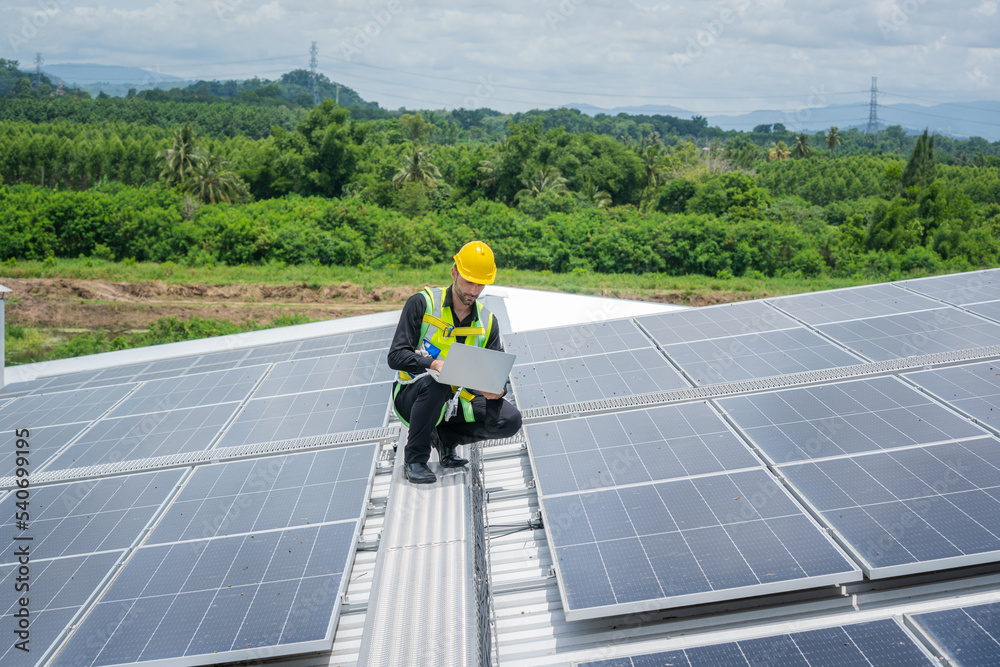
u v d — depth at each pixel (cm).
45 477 698
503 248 5591
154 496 621
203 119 13488
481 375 354
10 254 4900
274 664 446
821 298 1082
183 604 451
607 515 511
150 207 5369
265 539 521
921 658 368
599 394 781
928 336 851
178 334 3956
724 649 397
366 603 486
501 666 437
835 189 9619
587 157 8275
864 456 548
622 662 399
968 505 463
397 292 4644
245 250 5184
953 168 9075
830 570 421
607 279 5181
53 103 12406
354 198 6738
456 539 370
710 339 932
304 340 1411
